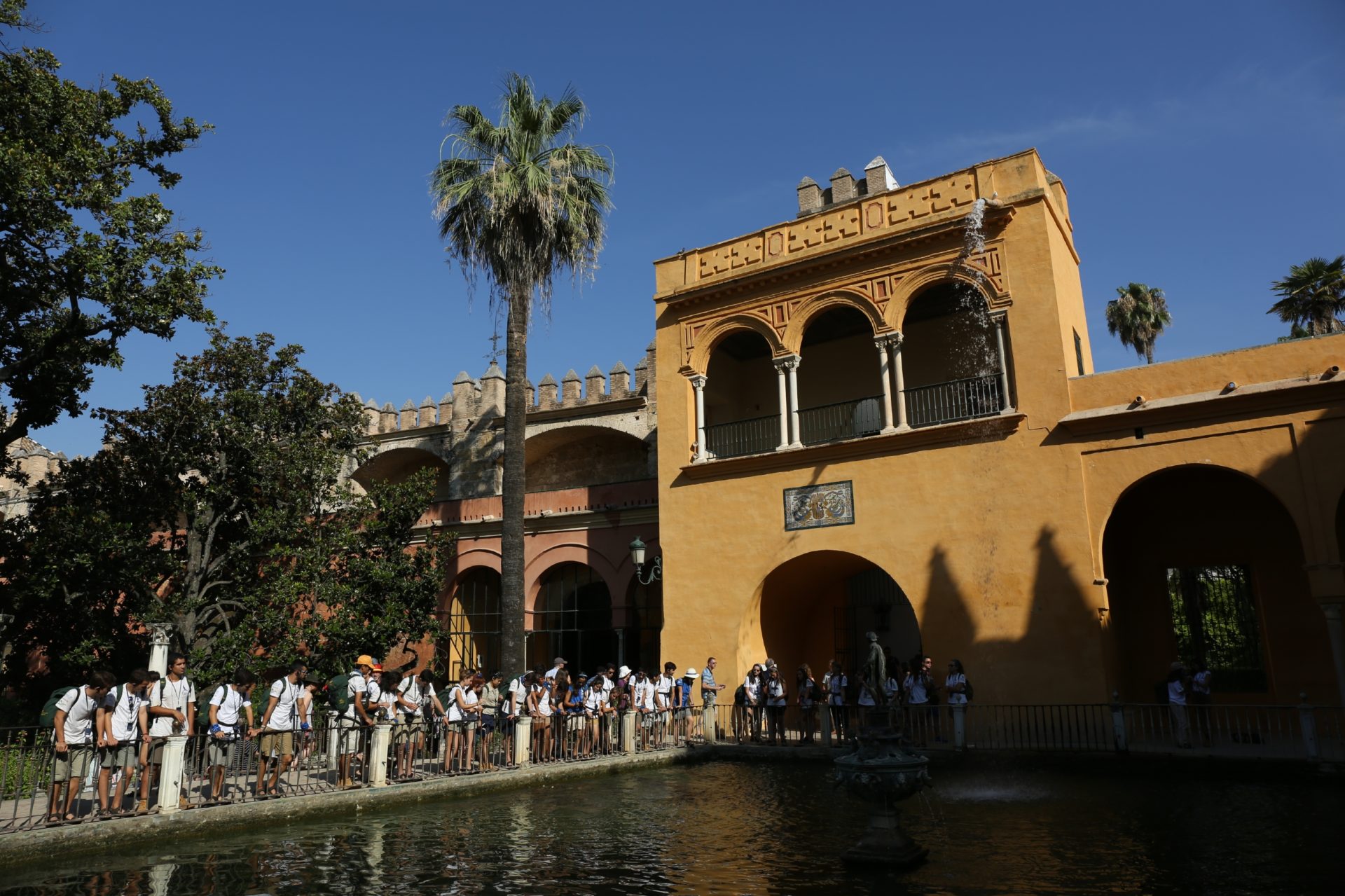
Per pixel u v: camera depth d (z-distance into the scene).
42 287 15.91
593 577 27.41
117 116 16.12
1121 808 11.40
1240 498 18.20
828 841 9.98
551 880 8.49
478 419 30.69
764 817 11.51
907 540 18.52
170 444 21.06
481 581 28.53
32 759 10.04
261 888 8.30
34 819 10.03
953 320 22.45
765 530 20.39
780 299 21.44
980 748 15.86
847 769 9.22
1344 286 28.66
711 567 20.95
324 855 9.61
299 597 19.45
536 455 30.98
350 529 21.22
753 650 20.52
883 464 19.16
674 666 19.48
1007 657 16.97
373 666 13.66
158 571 20.22
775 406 24.98
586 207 22.23
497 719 15.37
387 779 12.89
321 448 21.56
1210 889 7.72
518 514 20.27
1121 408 16.78
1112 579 18.56
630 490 25.45
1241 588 18.22
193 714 11.08
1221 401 15.87
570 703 16.62
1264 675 17.67
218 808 10.59
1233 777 13.58
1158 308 38.97
